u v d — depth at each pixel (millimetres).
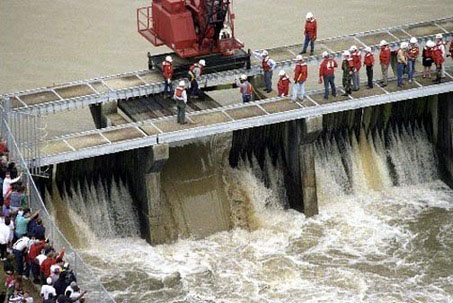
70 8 124750
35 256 71750
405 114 97938
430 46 95250
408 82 95812
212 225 90938
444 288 84750
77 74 111000
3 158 78125
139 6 125375
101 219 89750
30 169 84062
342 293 83938
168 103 94562
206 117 90125
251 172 93625
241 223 91938
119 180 90562
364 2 124688
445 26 103125
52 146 86375
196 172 91688
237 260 87750
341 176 96062
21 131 85062
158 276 85250
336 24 119812
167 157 87375
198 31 93750
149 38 97188
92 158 88750
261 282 85062
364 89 94562
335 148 95875
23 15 123000
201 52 94438
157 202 88625
